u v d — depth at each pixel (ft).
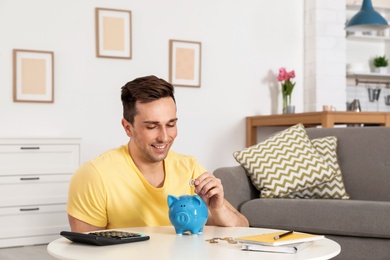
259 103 19.35
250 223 11.00
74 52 16.66
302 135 12.26
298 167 11.63
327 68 19.60
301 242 5.07
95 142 16.93
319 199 11.10
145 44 17.63
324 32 19.56
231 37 18.93
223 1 18.81
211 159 18.63
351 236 10.08
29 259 12.98
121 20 17.17
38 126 16.22
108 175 6.32
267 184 11.51
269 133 19.53
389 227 9.62
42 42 16.25
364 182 11.87
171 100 5.96
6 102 15.84
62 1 16.48
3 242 14.58
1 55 15.78
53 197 15.16
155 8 17.76
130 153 6.52
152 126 5.88
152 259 4.54
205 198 6.25
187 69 18.19
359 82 22.07
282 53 19.67
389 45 22.44
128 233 5.58
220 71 18.80
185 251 4.89
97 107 16.96
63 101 16.53
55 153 15.17
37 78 16.12
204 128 18.54
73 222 6.35
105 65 17.06
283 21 19.69
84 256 4.69
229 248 5.05
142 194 6.42
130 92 5.92
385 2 22.86
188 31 18.29
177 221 5.75
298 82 19.90
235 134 19.01
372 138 12.13
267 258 4.60
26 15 16.07
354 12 22.03
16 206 14.74
